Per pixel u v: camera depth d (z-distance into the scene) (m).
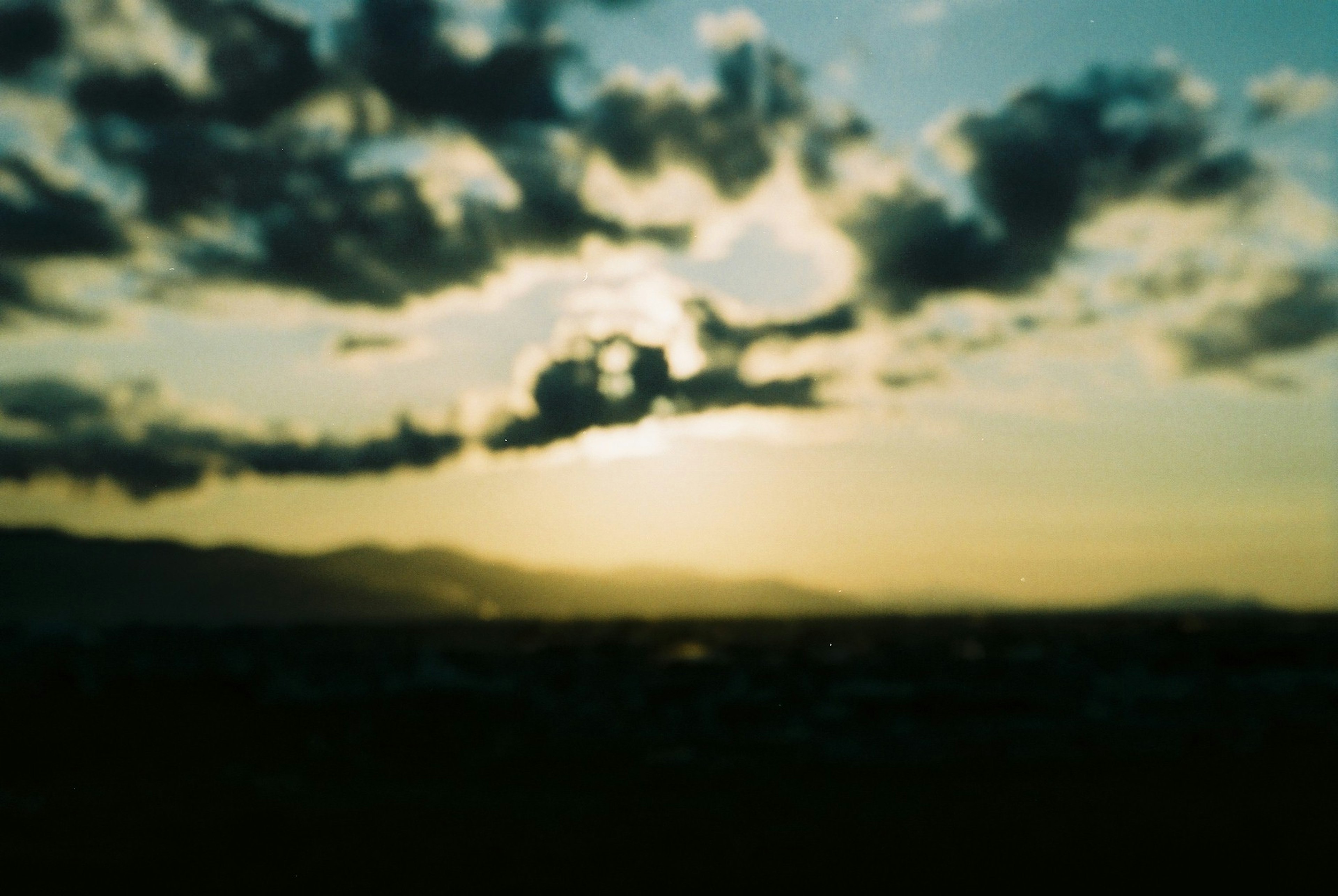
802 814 19.78
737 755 27.28
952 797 21.22
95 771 25.58
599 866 16.03
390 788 22.91
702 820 19.33
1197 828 17.78
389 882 15.03
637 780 23.78
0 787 23.47
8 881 15.16
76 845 17.42
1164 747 27.03
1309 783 21.80
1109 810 19.61
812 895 14.29
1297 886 14.06
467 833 18.42
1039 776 23.48
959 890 14.36
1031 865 15.59
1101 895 13.94
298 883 15.08
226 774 25.08
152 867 15.81
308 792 22.67
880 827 18.47
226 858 16.53
